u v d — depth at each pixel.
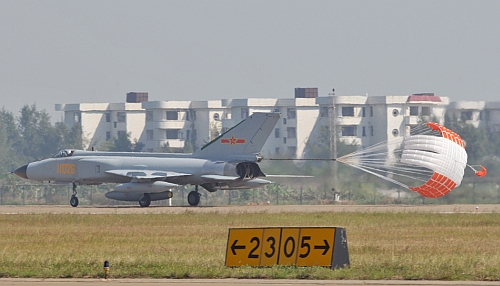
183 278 70.31
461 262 75.81
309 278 69.44
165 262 77.25
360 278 69.06
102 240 101.44
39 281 69.19
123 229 116.62
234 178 167.00
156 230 114.25
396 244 94.38
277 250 75.12
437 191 164.12
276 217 133.88
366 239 100.69
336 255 74.00
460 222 123.62
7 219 135.25
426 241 97.75
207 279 69.62
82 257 82.44
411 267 73.06
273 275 69.88
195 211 149.62
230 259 75.69
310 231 74.62
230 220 129.25
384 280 68.69
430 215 136.00
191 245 94.56
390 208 160.25
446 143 164.38
